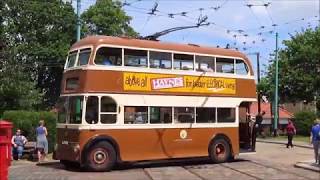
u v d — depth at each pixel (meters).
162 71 22.61
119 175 19.36
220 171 20.86
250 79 25.83
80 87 20.75
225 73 24.83
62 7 50.69
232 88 25.00
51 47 50.69
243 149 26.05
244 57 25.72
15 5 40.84
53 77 56.25
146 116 22.00
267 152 31.47
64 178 18.23
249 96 25.66
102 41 21.03
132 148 21.47
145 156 21.81
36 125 27.92
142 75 21.97
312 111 60.81
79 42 21.72
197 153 23.48
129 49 21.70
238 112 25.16
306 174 19.94
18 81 34.75
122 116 21.27
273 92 60.94
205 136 23.83
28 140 27.83
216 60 24.56
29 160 25.02
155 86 22.33
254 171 20.91
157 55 22.56
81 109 20.55
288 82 60.16
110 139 20.88
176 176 19.09
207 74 24.12
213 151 24.06
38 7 48.50
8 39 40.62
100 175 19.31
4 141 13.09
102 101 20.83
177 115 22.97
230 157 24.98
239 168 22.03
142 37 23.98
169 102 22.72
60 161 22.91
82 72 20.81
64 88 21.88
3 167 13.03
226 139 24.56
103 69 20.94
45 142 24.72
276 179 18.36
